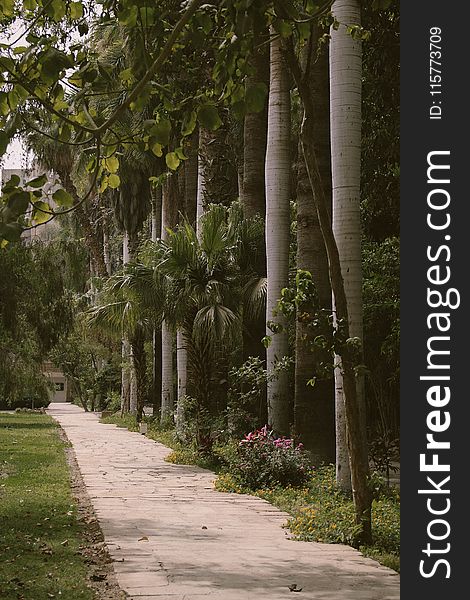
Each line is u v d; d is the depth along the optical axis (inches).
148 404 2190.0
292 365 735.7
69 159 1312.7
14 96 209.0
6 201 184.5
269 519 466.0
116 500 543.5
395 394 568.4
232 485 599.8
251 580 306.3
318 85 625.9
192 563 336.8
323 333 369.7
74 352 2306.8
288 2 197.0
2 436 1230.9
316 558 350.3
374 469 557.6
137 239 1558.8
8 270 1227.9
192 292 760.3
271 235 712.4
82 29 227.9
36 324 1312.7
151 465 802.8
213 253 765.3
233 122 1020.5
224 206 835.4
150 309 836.6
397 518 399.5
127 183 1269.7
